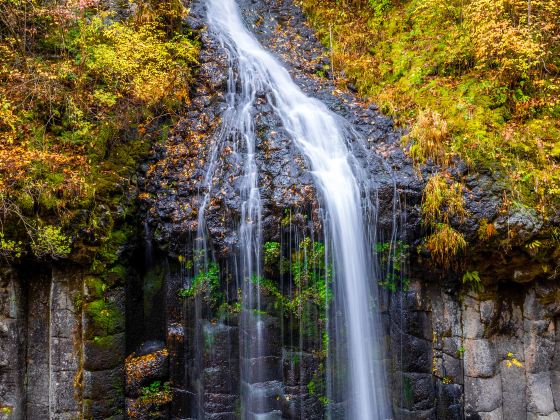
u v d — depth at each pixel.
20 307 6.19
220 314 6.59
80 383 6.18
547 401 6.66
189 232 6.57
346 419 6.66
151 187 7.01
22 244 5.87
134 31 8.00
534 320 6.63
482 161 6.60
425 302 7.01
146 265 7.11
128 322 6.80
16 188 5.75
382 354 6.91
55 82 6.65
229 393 6.55
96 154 6.66
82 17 7.23
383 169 7.04
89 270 6.19
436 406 6.96
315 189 6.52
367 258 6.72
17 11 6.70
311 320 6.46
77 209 6.00
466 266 6.52
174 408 6.73
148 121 7.56
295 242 6.40
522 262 6.29
